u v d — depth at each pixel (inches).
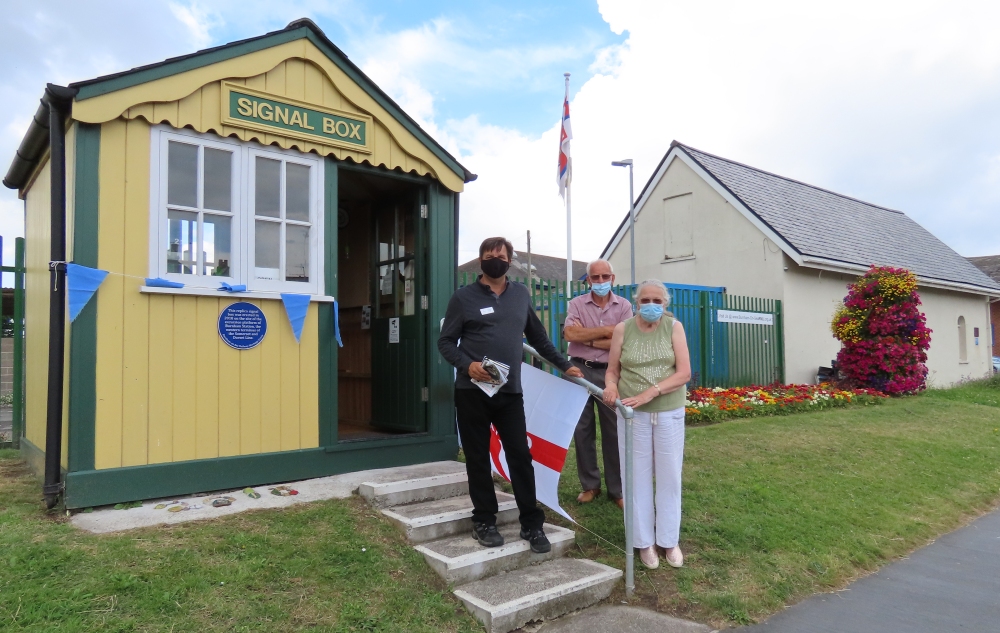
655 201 677.3
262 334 195.6
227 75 189.9
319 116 208.4
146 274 177.3
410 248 242.8
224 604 125.5
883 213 844.6
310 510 174.6
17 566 130.3
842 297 604.7
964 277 770.2
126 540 146.7
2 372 420.2
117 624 115.4
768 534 192.9
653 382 167.2
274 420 196.9
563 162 478.0
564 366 174.4
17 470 218.4
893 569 186.5
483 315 159.6
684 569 169.5
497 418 165.5
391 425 249.4
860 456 291.3
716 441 303.6
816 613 156.6
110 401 170.9
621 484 204.2
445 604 140.1
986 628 150.2
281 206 201.9
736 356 495.8
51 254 171.5
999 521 235.0
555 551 172.1
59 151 171.0
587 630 141.9
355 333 279.7
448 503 188.9
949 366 738.2
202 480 182.7
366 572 145.1
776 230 557.0
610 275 202.4
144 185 178.1
